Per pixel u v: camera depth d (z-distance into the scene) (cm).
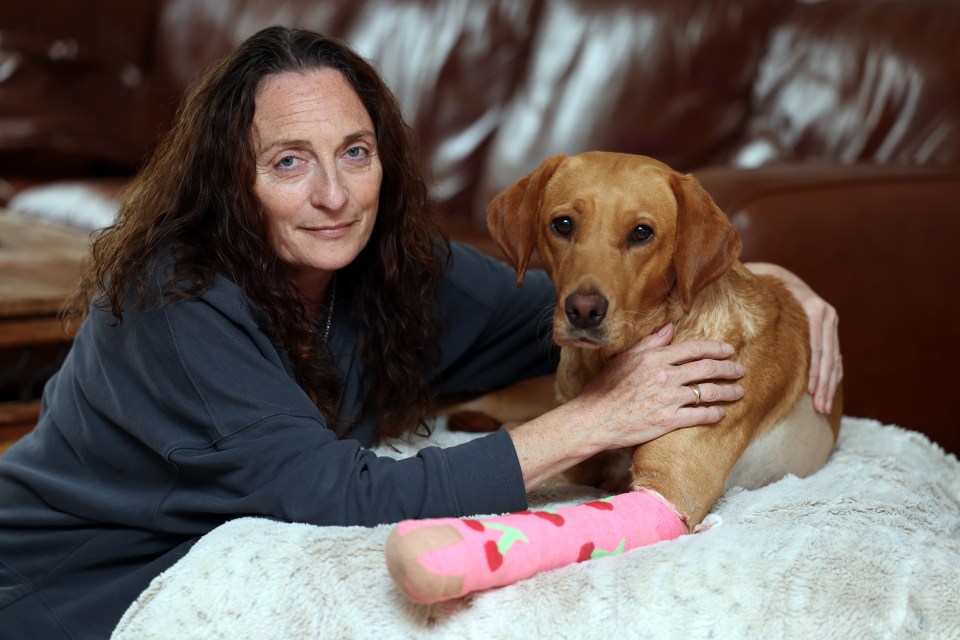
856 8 348
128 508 169
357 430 205
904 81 323
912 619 143
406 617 144
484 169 398
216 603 149
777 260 247
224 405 162
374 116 190
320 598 147
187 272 166
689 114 361
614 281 166
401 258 201
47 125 482
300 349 181
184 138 178
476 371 231
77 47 522
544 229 181
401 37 434
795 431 199
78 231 401
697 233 172
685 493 170
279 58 176
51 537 176
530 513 151
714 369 176
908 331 270
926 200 267
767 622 139
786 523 163
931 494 199
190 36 511
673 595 141
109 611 171
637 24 371
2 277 287
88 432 175
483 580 138
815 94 343
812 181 258
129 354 167
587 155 184
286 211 175
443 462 162
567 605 141
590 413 171
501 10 411
